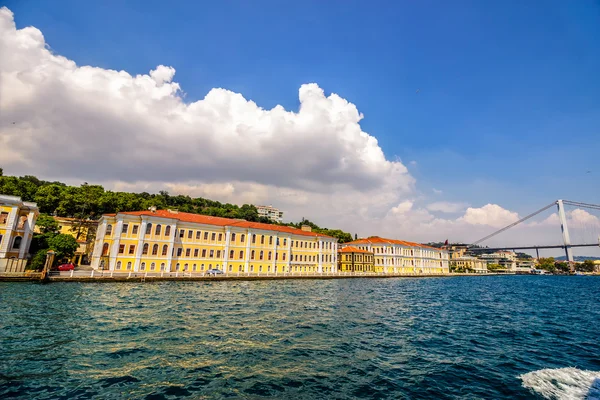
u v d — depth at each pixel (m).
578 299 52.53
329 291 50.78
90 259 74.31
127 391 12.16
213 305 31.06
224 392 12.38
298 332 21.92
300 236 88.50
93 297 32.75
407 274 112.75
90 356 15.62
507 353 18.64
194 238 67.75
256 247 77.00
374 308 34.56
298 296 41.81
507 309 38.03
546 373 15.30
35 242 59.28
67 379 12.97
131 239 59.56
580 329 26.14
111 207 96.31
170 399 11.65
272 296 40.44
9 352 15.61
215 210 150.00
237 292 43.06
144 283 48.47
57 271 48.84
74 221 77.44
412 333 23.20
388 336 22.02
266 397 12.11
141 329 20.78
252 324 23.59
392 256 119.81
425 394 12.80
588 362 17.08
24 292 33.88
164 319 23.88
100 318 23.33
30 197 85.81
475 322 28.48
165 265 62.19
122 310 26.56
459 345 20.25
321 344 19.31
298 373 14.60
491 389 13.38
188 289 43.72
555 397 12.61
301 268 87.38
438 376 14.76
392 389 13.24
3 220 49.09
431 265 143.12
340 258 112.12
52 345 16.91
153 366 14.69
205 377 13.70
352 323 25.75
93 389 12.20
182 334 19.98
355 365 15.95
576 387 13.66
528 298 52.75
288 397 12.16
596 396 12.72
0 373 13.23
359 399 12.23
